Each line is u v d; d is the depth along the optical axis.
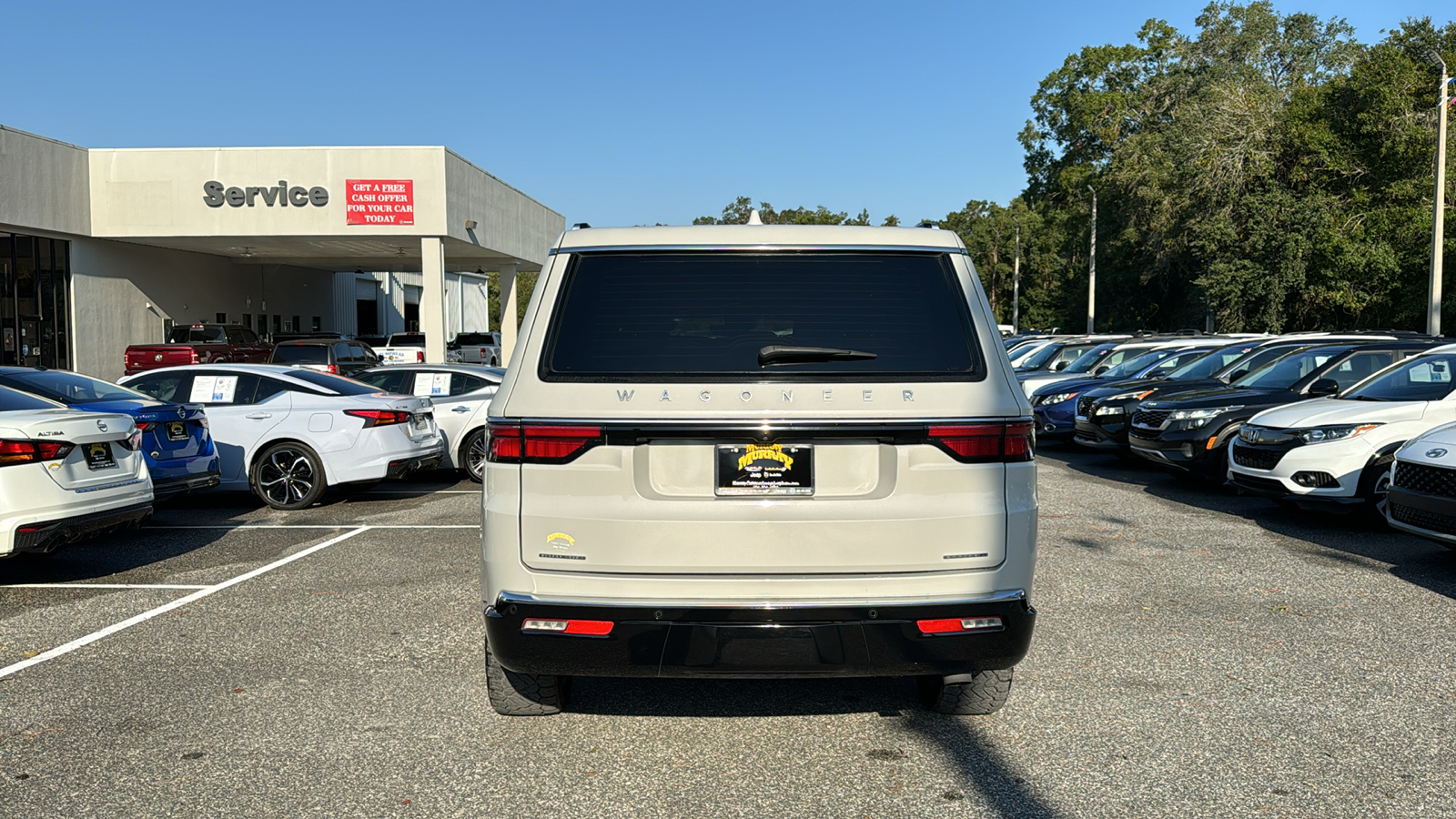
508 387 3.54
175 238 30.05
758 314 3.59
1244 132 36.69
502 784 3.73
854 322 3.59
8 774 3.82
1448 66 32.41
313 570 7.30
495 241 35.59
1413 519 6.93
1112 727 4.24
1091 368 18.53
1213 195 36.72
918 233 3.83
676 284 3.65
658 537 3.41
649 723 4.34
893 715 4.41
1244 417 10.71
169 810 3.52
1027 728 4.24
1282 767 3.82
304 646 5.43
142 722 4.34
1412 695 4.58
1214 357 14.40
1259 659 5.12
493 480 3.52
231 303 37.94
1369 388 9.34
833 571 3.44
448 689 4.76
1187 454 10.89
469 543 8.30
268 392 10.41
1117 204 47.16
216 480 9.16
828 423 3.41
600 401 3.44
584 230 3.81
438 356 30.58
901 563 3.45
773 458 3.45
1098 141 57.16
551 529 3.45
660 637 3.43
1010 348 24.20
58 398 8.61
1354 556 7.57
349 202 29.59
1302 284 35.53
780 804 3.56
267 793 3.65
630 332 3.56
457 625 5.81
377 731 4.24
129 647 5.42
